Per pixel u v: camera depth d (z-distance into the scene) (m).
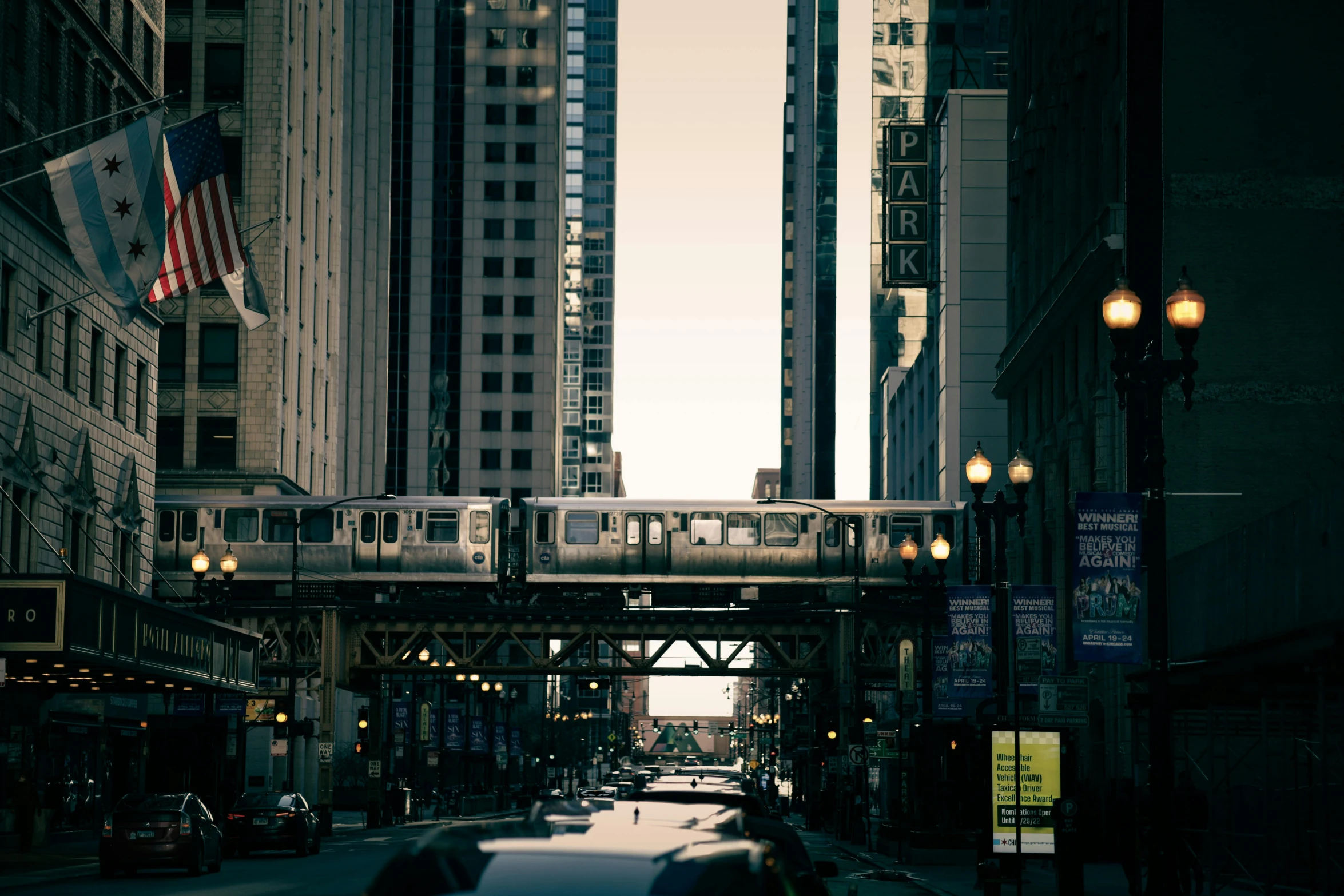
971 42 102.75
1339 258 42.41
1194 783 33.69
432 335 154.88
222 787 50.75
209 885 26.64
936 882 29.86
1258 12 43.22
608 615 59.69
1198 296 19.02
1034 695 32.81
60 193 31.31
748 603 58.44
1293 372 42.09
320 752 57.75
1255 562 25.16
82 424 46.16
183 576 57.00
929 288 88.62
